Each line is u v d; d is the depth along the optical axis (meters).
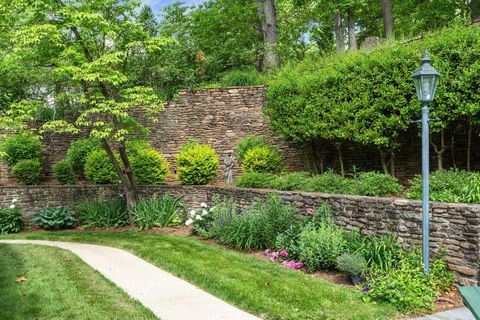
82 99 10.90
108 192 14.20
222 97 14.76
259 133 14.24
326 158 12.70
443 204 6.40
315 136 10.73
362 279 6.35
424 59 6.00
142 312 5.17
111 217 12.87
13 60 11.50
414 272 5.82
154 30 19.81
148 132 13.05
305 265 7.45
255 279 6.50
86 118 16.22
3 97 16.19
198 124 15.05
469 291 3.50
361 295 5.72
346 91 9.80
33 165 15.08
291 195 9.58
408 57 8.50
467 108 7.53
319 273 7.12
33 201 14.14
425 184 5.99
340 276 6.90
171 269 7.41
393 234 7.15
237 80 15.15
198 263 7.57
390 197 7.83
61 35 10.70
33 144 15.65
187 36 20.38
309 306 5.32
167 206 12.26
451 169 7.88
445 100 7.92
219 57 17.38
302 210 9.23
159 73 16.33
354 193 8.52
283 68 15.27
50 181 16.06
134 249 9.26
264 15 19.05
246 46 19.86
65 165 15.33
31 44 10.66
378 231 7.43
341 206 8.23
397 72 8.64
